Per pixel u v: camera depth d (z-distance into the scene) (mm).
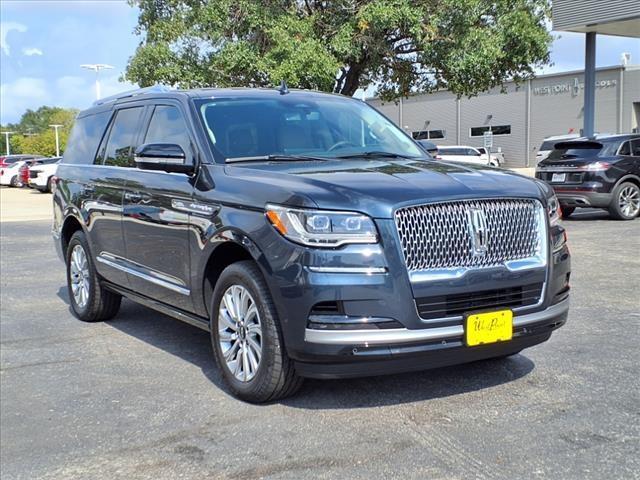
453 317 3980
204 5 20328
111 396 4699
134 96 6391
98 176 6398
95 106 7219
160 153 4984
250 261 4371
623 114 43656
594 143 14508
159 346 5910
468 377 4816
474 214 4086
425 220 3961
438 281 3941
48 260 11195
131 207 5676
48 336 6324
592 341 5652
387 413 4215
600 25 19891
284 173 4422
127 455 3779
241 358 4465
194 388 4793
